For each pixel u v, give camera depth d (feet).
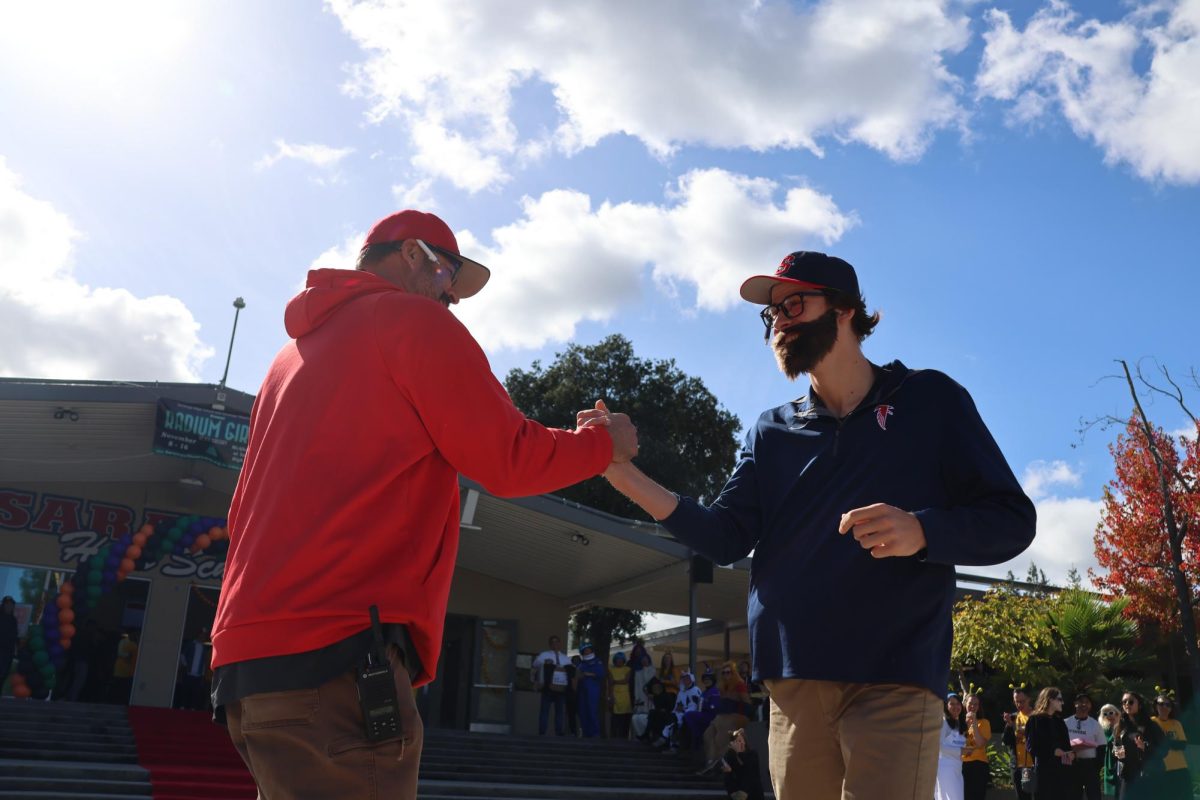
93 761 44.16
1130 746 37.86
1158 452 61.31
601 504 101.14
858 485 8.08
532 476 6.39
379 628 5.64
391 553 5.91
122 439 58.90
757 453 9.02
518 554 69.77
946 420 8.16
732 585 69.36
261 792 5.75
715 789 53.62
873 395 8.40
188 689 63.46
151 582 64.49
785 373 8.58
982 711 59.26
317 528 5.77
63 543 62.69
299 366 6.47
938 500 8.03
